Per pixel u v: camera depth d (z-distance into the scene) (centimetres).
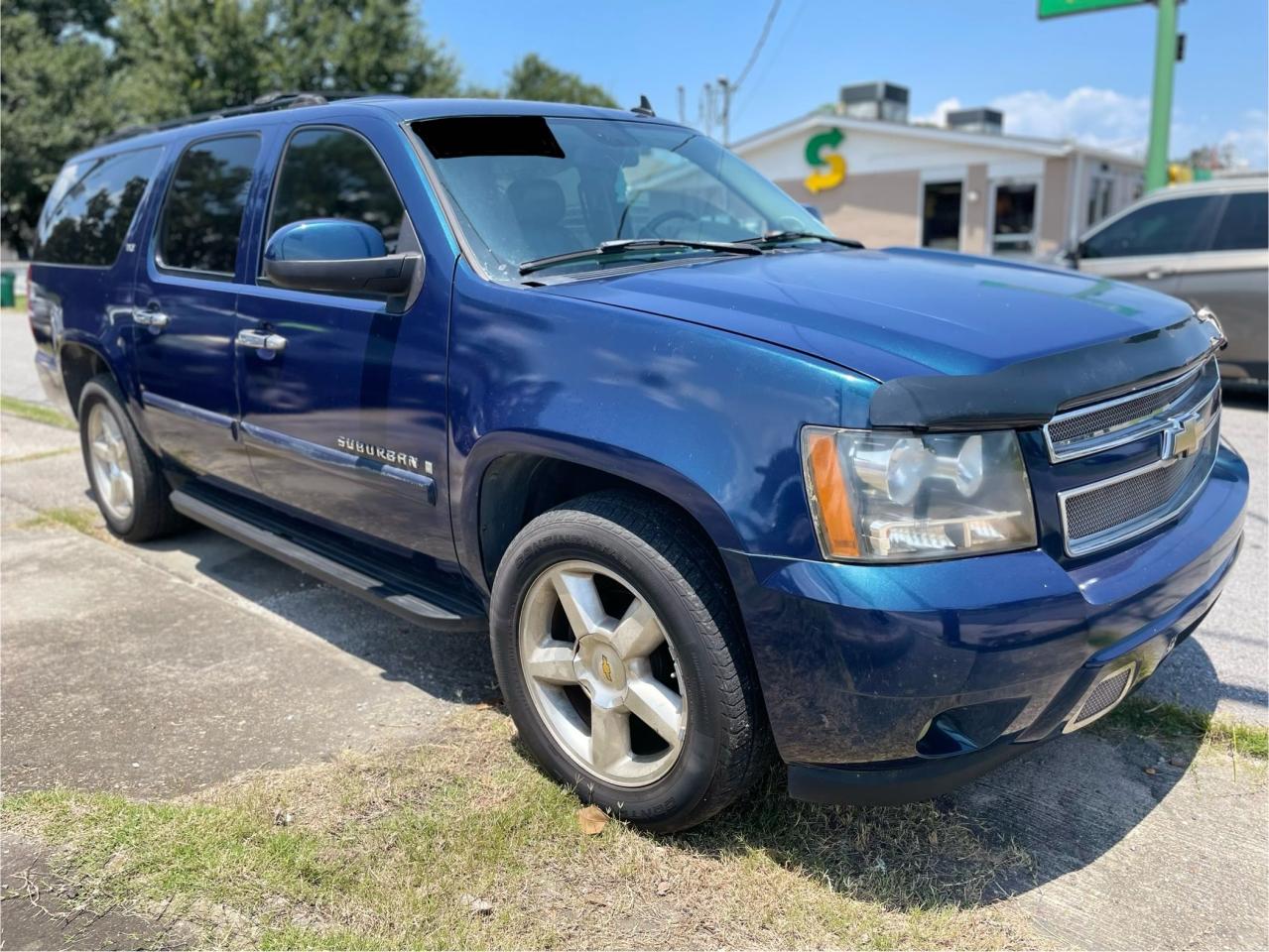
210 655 352
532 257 282
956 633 193
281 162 353
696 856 239
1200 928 216
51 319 486
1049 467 207
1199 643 351
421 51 2864
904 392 197
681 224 336
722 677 219
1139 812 256
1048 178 2045
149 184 426
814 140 2330
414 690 325
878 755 208
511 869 233
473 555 277
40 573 436
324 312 309
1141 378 226
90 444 486
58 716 309
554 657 259
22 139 3259
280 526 376
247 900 222
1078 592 204
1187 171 2561
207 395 373
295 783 268
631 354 229
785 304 231
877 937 213
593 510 238
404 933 213
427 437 278
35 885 228
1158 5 1400
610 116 364
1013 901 224
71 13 4400
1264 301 751
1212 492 267
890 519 197
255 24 2584
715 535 212
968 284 262
